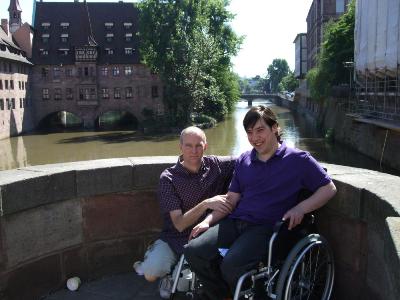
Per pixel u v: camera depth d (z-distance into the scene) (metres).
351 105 41.41
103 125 76.94
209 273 3.15
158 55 60.44
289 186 3.25
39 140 58.88
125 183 4.25
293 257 2.97
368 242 3.19
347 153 37.56
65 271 4.11
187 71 60.12
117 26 77.69
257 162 3.38
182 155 3.83
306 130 58.00
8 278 3.72
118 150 48.81
